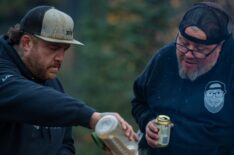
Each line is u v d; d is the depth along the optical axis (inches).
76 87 647.1
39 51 235.8
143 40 509.7
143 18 510.9
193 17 264.4
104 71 527.2
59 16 236.2
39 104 217.6
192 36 262.1
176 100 271.1
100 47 525.0
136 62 509.7
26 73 238.7
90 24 527.5
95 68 530.3
